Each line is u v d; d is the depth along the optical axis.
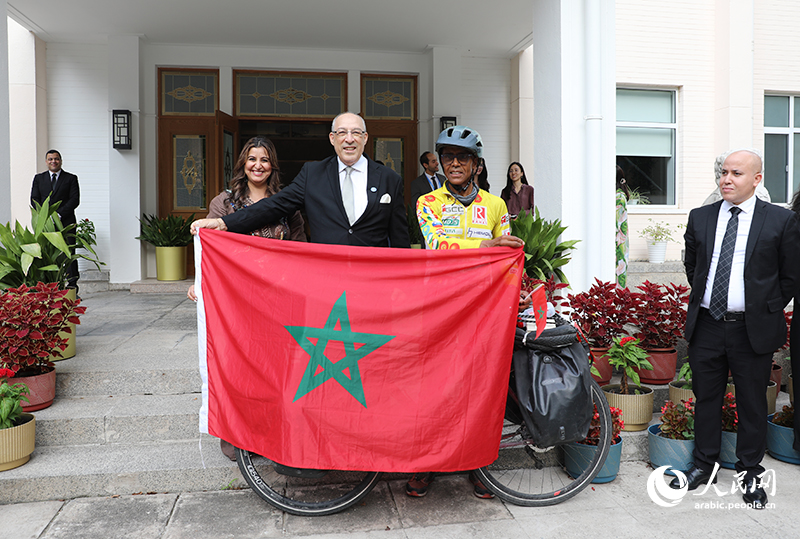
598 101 4.55
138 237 8.12
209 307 2.85
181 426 3.51
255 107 8.79
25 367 3.53
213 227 2.92
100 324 5.48
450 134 3.00
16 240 3.96
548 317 3.05
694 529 2.76
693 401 3.61
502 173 9.34
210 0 6.91
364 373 2.69
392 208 3.07
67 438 3.42
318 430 2.66
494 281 2.74
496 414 2.75
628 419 3.65
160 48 8.36
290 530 2.74
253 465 2.92
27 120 7.96
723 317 3.06
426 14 7.38
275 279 2.75
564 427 2.74
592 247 4.62
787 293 3.06
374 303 2.71
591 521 2.83
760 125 8.70
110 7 7.08
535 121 5.01
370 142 9.07
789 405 3.67
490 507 2.97
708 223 3.19
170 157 8.53
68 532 2.71
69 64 8.30
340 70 8.86
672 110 8.62
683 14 8.38
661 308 4.05
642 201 8.55
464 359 2.72
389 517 2.87
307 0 6.92
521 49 8.80
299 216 3.34
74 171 8.37
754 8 8.59
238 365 2.79
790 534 2.71
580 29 4.59
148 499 3.04
